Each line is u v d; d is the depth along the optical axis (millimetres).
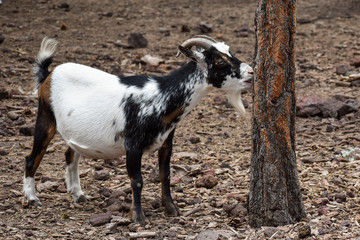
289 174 7762
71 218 8523
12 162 10797
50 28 20219
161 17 22625
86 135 8383
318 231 7555
